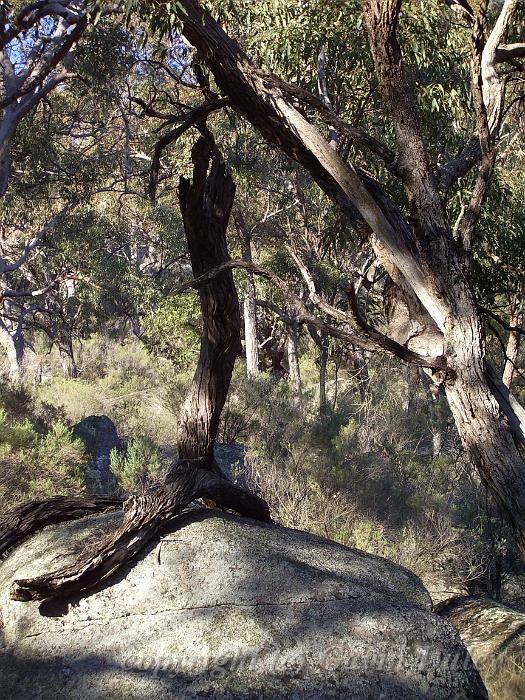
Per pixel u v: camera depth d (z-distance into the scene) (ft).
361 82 31.14
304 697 11.37
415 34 29.78
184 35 16.80
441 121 31.22
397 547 28.09
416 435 51.60
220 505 15.06
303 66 31.48
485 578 27.63
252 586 12.55
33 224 81.05
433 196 16.11
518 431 15.30
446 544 28.55
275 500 30.58
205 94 18.35
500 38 17.06
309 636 11.98
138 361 100.07
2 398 47.16
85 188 68.18
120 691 11.23
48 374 99.86
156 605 12.16
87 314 98.78
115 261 85.81
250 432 47.19
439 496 33.81
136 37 42.27
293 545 13.91
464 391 15.20
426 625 12.48
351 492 34.88
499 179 32.45
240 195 66.33
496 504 15.11
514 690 16.38
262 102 16.96
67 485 31.45
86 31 44.47
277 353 97.50
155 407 65.41
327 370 91.86
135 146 70.23
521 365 48.85
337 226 23.65
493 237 29.45
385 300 18.26
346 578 13.35
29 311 90.94
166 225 84.69
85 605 12.16
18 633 11.97
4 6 35.47
